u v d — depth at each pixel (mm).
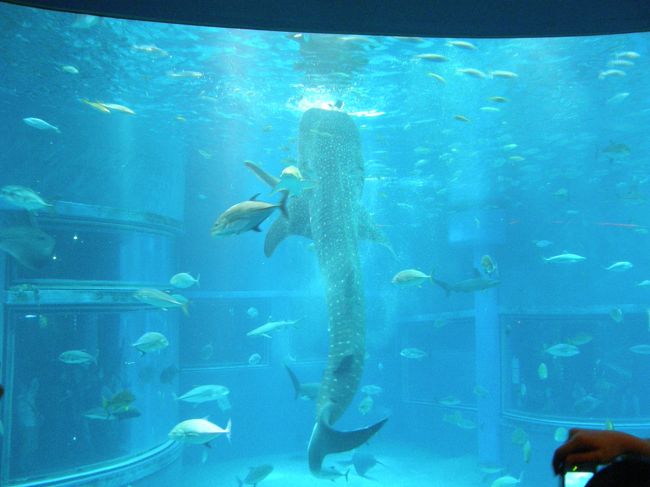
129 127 14797
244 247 23266
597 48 13336
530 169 23000
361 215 7613
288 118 19281
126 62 14422
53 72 14891
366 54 13586
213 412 20859
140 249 14898
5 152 12656
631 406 18453
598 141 20375
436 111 17984
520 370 19516
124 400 11328
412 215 27906
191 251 22750
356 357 5629
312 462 5000
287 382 22422
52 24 12320
